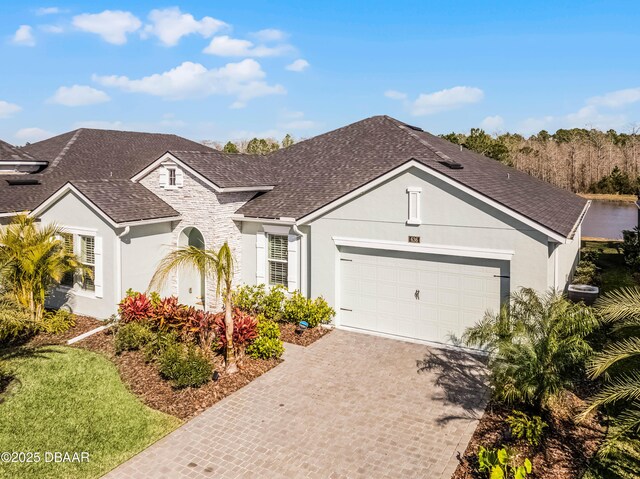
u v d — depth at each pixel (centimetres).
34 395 1185
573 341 973
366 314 1628
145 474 881
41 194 2080
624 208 6244
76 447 967
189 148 2934
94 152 2544
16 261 1589
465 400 1149
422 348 1479
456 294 1460
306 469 892
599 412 1068
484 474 867
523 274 1323
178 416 1084
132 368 1334
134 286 1742
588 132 10769
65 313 1761
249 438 994
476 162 2236
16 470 891
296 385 1232
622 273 2470
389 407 1120
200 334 1439
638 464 891
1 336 1502
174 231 1864
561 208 1812
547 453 925
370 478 866
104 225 1694
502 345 1028
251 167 2086
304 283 1738
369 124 2419
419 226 1480
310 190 1892
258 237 1823
